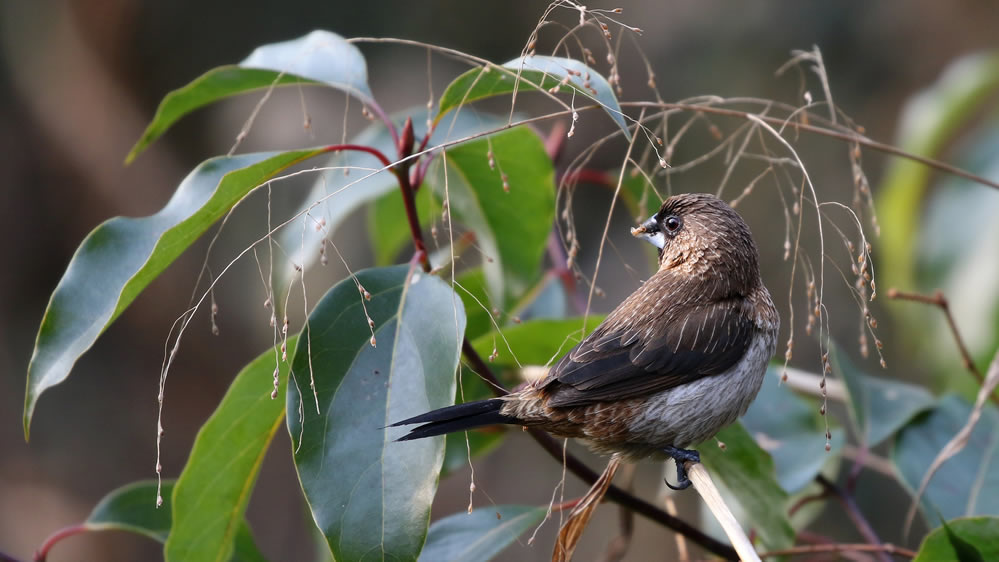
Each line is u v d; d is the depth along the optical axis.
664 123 6.89
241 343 18.80
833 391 8.34
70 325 6.03
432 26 18.31
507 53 18.17
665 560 16.11
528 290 9.27
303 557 18.77
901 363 15.54
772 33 17.30
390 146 8.50
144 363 18.94
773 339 7.28
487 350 7.98
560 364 6.84
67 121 18.66
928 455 7.93
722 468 7.53
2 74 18.59
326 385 5.88
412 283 6.21
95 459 18.69
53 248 19.02
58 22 18.42
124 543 18.50
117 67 18.62
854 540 15.10
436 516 18.08
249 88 7.40
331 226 6.97
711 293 7.18
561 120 9.55
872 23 17.22
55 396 18.86
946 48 16.86
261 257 17.78
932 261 10.71
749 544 5.82
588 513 6.19
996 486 7.69
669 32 17.58
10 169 18.62
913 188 10.64
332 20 18.34
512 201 8.29
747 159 16.27
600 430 6.81
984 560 6.40
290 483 19.02
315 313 5.98
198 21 18.52
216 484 6.97
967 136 13.17
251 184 6.11
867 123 16.83
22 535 18.06
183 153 19.31
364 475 5.72
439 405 5.85
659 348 6.86
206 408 19.02
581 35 17.75
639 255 17.31
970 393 10.22
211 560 7.14
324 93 18.58
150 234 6.30
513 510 7.25
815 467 7.91
